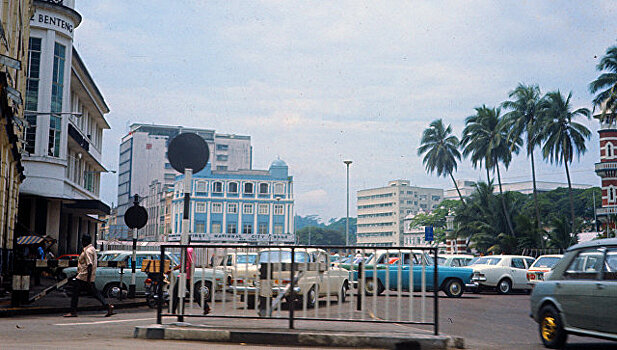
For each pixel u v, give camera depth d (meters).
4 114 18.58
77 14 36.19
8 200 23.20
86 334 10.18
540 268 22.77
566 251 10.42
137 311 15.96
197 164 11.85
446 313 16.08
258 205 112.81
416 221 123.19
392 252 9.59
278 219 113.69
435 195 182.88
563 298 9.90
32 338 9.48
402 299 9.55
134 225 19.12
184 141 11.81
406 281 10.47
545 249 50.16
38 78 34.34
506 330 12.61
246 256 9.91
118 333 10.40
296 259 9.71
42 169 34.38
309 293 9.62
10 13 22.58
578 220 94.44
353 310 9.55
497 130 61.19
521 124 58.66
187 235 11.69
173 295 10.16
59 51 35.56
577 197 99.25
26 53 28.48
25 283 14.84
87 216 52.06
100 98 50.94
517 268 26.12
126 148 145.38
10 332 10.29
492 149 63.56
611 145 62.91
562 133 56.62
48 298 18.08
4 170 21.58
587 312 9.37
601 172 62.97
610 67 51.69
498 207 59.09
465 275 22.69
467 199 66.44
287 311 9.71
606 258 9.45
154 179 138.88
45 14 34.59
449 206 115.50
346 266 10.12
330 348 8.97
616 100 51.09
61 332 10.44
